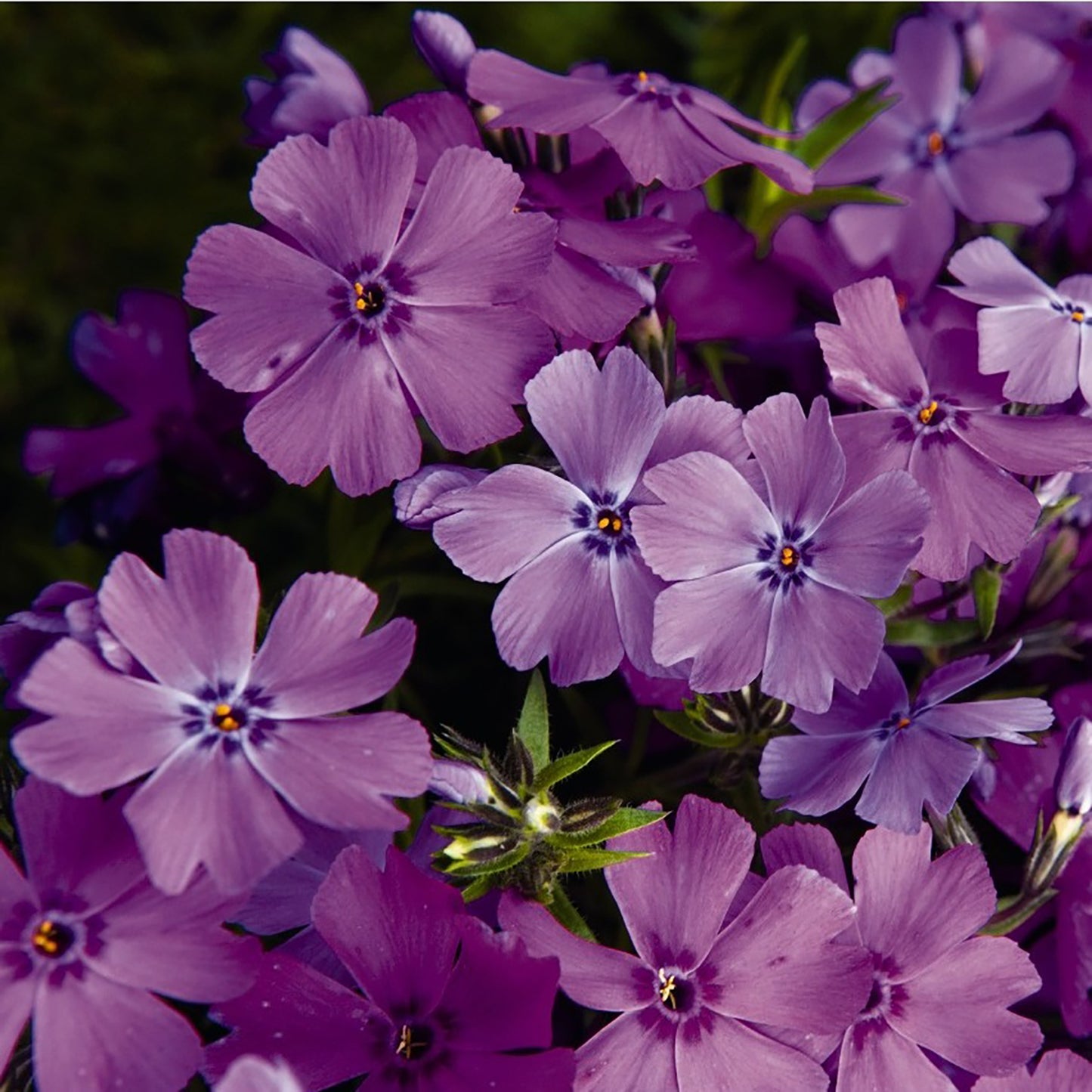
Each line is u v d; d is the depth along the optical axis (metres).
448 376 0.20
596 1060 0.19
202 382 0.23
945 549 0.20
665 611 0.19
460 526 0.20
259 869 0.18
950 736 0.20
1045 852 0.20
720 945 0.19
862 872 0.20
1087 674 0.22
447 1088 0.19
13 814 0.20
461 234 0.20
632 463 0.20
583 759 0.20
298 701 0.19
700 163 0.21
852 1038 0.20
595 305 0.20
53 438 0.23
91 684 0.19
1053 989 0.21
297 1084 0.18
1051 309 0.21
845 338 0.20
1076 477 0.22
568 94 0.21
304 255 0.20
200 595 0.19
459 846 0.19
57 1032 0.19
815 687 0.20
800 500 0.20
